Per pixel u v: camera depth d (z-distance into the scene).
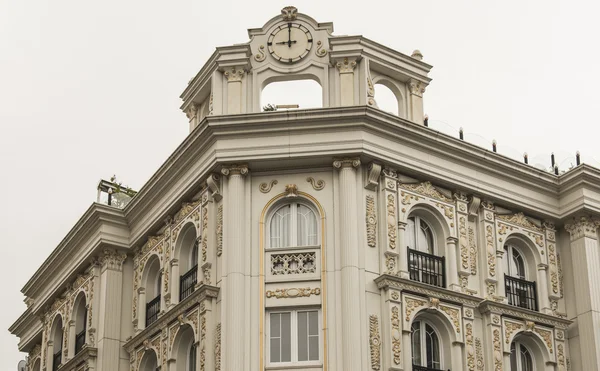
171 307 35.06
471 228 35.03
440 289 33.03
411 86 36.44
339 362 30.95
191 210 35.19
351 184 32.66
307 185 33.28
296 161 33.12
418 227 34.28
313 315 32.09
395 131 33.56
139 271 38.16
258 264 32.50
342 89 34.34
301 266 32.44
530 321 34.75
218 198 33.69
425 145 34.16
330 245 32.41
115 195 41.97
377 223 32.94
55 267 42.44
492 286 34.59
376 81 35.91
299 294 32.09
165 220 36.94
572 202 36.47
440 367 32.91
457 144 34.62
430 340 33.12
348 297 31.39
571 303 36.03
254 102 34.75
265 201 33.25
